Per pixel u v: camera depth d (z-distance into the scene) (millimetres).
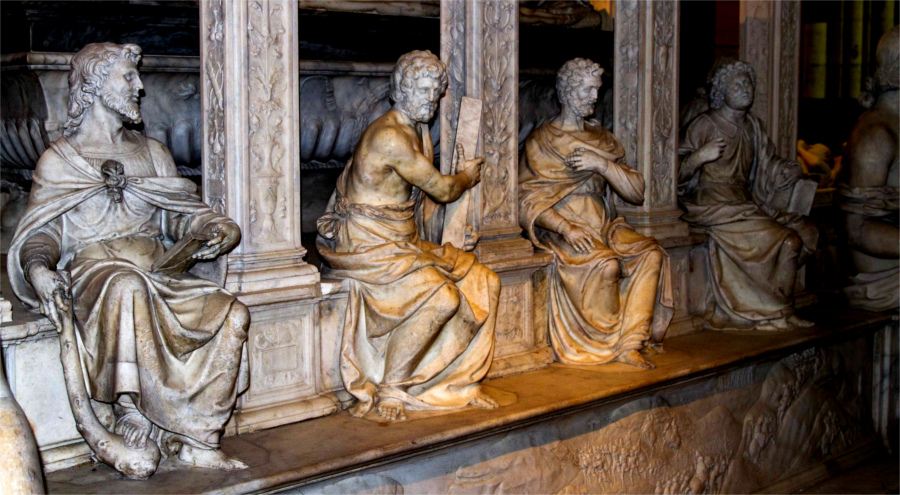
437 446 3926
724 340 5469
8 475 2982
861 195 6219
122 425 3498
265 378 3982
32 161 4711
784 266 5715
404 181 4227
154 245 3711
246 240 3904
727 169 5750
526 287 4836
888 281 6242
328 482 3709
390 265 4109
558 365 4914
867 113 6340
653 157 5418
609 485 4699
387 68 5059
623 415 4738
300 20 5074
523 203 4918
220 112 3883
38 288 3316
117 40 4805
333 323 4195
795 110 6516
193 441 3527
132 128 4496
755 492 5465
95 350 3410
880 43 6238
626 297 5023
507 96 4746
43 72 4352
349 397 4219
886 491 5730
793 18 6445
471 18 4574
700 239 5664
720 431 5246
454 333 4242
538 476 4387
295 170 4047
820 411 5875
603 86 6375
